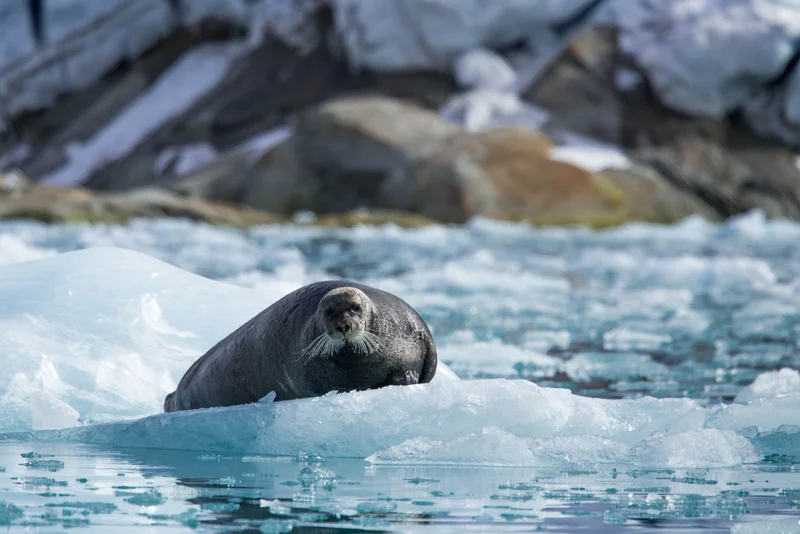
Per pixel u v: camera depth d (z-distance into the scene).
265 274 37.47
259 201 76.31
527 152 74.31
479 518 9.27
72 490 10.38
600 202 71.88
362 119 77.38
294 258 45.25
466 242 57.53
